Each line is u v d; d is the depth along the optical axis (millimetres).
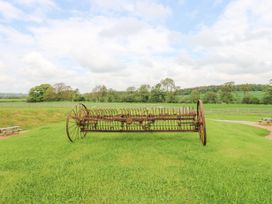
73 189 5789
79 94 96125
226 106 63906
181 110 11945
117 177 6527
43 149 9922
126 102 88938
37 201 5254
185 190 5703
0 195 5543
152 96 87312
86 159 8305
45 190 5773
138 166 7465
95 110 12531
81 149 9742
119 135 12773
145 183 6129
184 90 94250
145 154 8852
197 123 10773
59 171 7082
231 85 86875
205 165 7543
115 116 11414
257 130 21875
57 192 5637
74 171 7051
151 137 12141
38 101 89750
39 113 40281
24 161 8164
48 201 5215
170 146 10117
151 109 12172
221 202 5133
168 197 5340
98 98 93500
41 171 7113
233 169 7156
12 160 8289
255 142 11977
